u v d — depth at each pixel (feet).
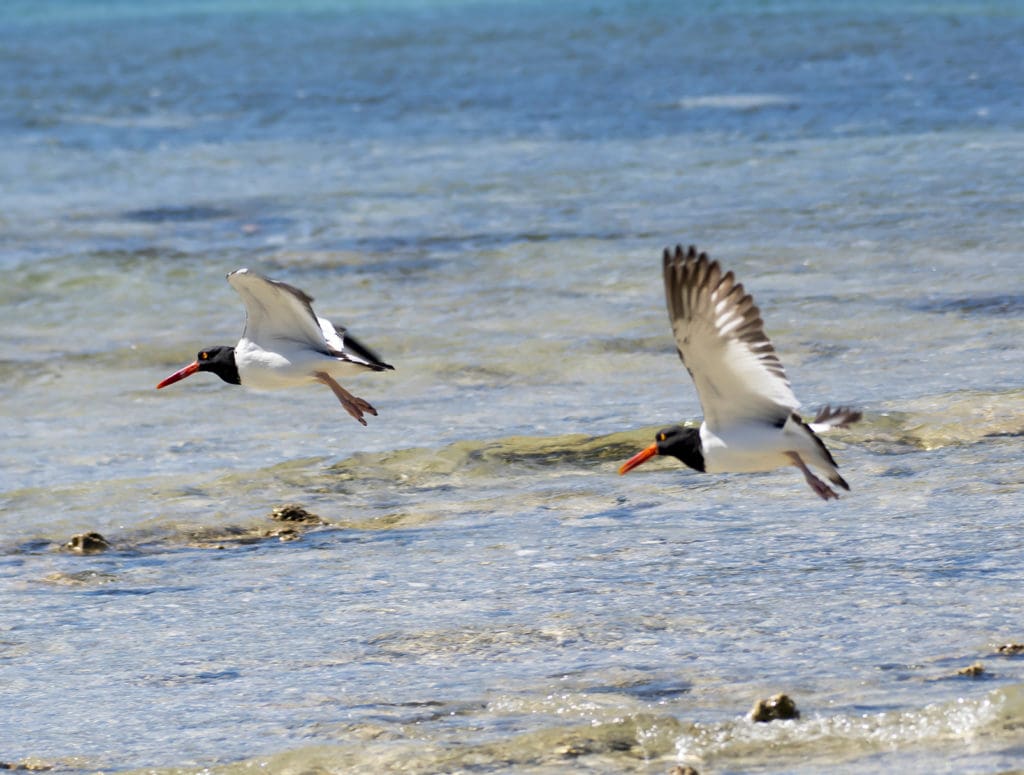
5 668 34.91
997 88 127.44
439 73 164.14
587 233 83.35
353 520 45.85
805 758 27.14
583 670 32.19
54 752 29.86
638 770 27.30
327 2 298.15
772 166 99.35
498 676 32.22
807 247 76.95
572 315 68.74
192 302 76.64
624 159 105.60
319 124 132.05
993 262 71.77
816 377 57.11
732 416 32.14
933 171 93.76
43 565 42.91
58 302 77.36
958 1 223.30
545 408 56.44
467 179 101.65
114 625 37.58
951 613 34.09
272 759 28.63
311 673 33.32
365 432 54.95
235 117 138.72
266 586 39.93
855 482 45.44
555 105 135.33
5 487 50.52
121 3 311.06
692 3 247.29
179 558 43.09
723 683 30.91
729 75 148.97
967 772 25.85
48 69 185.06
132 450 54.60
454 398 58.80
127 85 165.78
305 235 88.02
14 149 123.95
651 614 35.47
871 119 115.75
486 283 75.36
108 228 92.02
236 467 51.57
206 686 33.04
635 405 55.88
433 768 27.84
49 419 59.57
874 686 30.07
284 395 61.16
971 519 41.04
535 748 28.35
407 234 86.43
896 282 69.67
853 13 210.59
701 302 30.09
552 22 222.28
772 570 38.14
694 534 41.75
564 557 40.55
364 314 71.05
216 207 97.40
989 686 29.55
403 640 34.96
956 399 52.01
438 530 44.16
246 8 289.74
